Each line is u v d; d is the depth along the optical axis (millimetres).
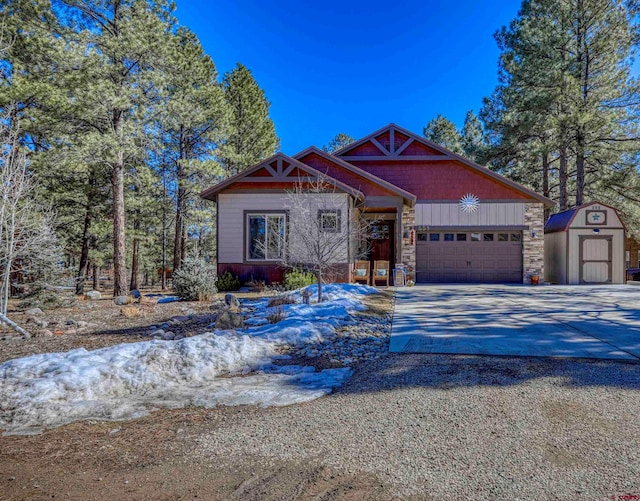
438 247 15117
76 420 3074
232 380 4027
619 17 16406
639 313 7477
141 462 2438
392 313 7551
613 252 14570
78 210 16266
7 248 7176
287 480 2225
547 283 15281
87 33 10977
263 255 12531
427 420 2961
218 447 2619
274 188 12414
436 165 15234
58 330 6129
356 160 15516
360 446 2596
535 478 2191
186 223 19406
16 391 3461
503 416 2996
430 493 2078
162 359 4199
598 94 16594
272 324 6203
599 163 17984
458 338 5438
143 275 33406
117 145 11469
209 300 9602
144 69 12383
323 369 4336
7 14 11250
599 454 2436
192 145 18344
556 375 3871
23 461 2455
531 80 17969
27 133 12000
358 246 14164
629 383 3633
